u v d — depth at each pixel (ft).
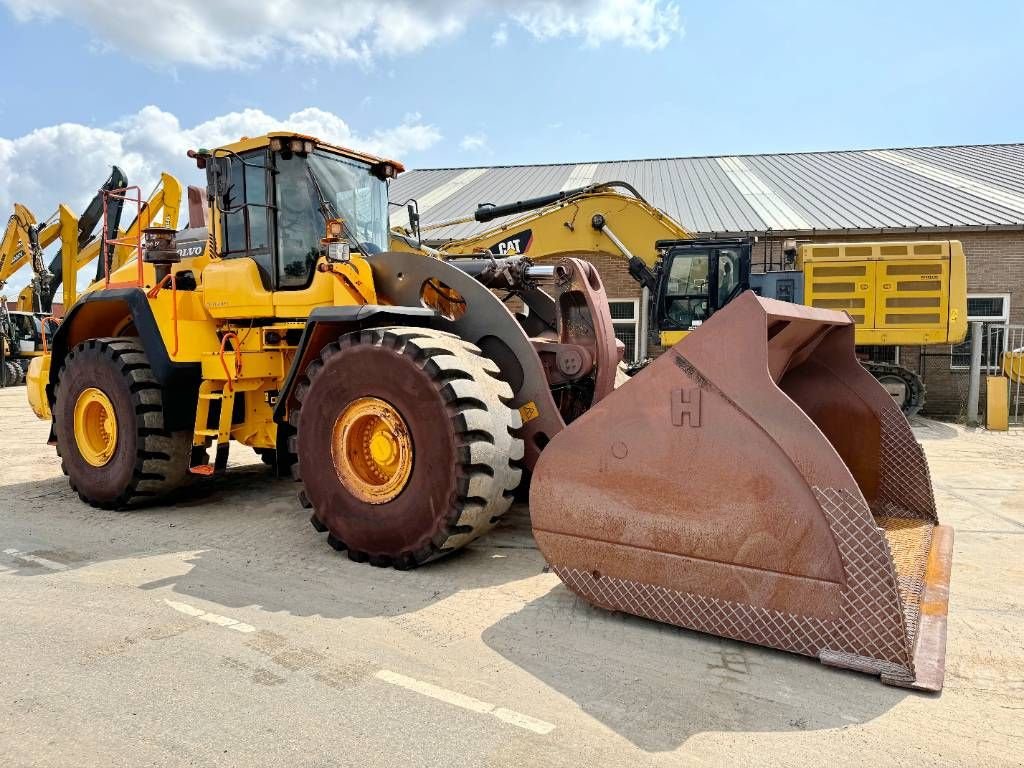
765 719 7.86
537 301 17.13
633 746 7.38
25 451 26.89
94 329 19.77
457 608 11.02
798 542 8.85
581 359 14.29
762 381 8.98
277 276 16.87
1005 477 22.02
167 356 16.85
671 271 35.22
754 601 9.22
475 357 12.87
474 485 11.78
